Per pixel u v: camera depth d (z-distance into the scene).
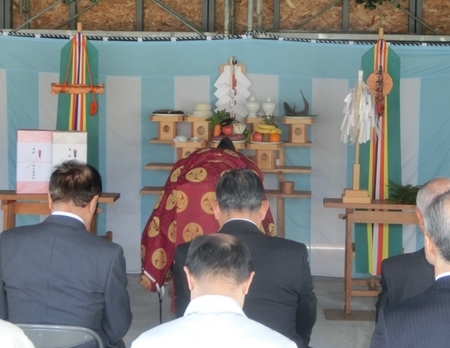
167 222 3.38
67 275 2.38
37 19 6.33
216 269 1.64
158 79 5.66
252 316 2.37
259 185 2.45
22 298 2.38
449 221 1.59
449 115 5.49
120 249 2.45
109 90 5.68
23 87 5.64
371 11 6.21
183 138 5.39
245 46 5.58
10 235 2.44
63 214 2.47
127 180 5.75
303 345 2.47
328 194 5.65
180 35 6.15
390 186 5.01
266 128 5.33
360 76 4.67
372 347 1.68
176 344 1.55
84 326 2.38
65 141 4.55
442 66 5.46
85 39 5.01
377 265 5.11
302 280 2.42
